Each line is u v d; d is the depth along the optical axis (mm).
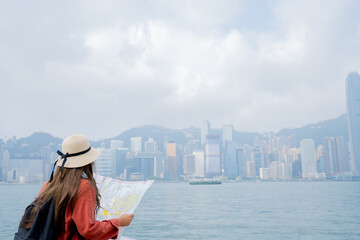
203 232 7426
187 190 47375
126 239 3244
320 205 17344
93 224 1238
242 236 6863
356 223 9461
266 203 19156
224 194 32750
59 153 1374
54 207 1206
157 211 13734
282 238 6613
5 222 8773
